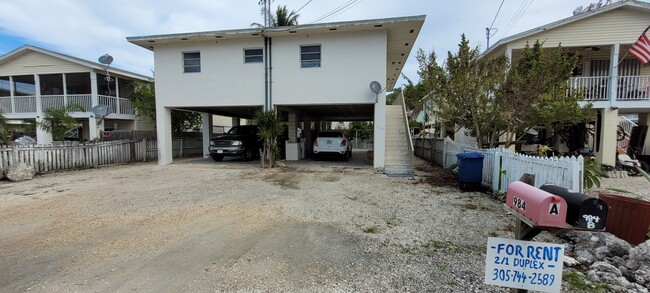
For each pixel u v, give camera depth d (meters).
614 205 4.24
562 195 2.00
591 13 11.16
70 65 17.30
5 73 18.06
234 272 3.22
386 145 12.27
